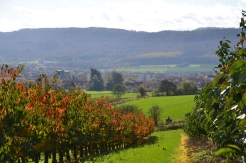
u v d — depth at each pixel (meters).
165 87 128.12
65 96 26.95
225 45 9.03
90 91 148.00
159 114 78.81
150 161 22.28
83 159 27.33
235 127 4.90
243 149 4.83
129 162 21.72
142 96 120.81
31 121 18.52
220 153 3.64
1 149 15.84
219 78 4.30
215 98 4.96
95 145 35.97
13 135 17.06
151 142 48.28
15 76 18.16
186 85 128.75
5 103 16.92
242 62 3.19
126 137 43.84
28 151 18.98
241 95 3.77
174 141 44.25
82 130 27.09
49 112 22.84
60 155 28.23
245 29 7.23
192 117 31.45
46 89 23.31
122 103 100.69
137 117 57.09
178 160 23.50
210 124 7.29
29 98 20.97
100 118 31.88
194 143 37.28
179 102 99.81
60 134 23.11
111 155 26.78
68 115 25.02
